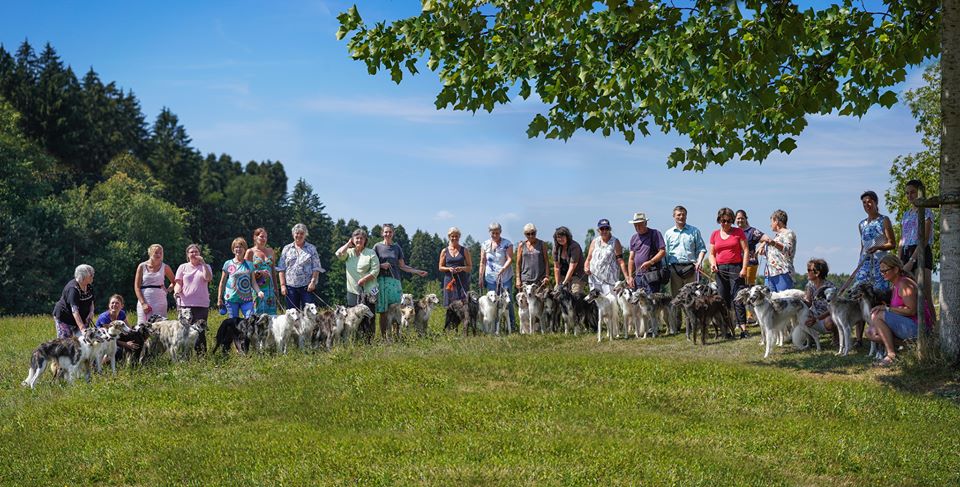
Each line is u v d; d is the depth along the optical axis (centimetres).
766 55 1096
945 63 1224
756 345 1504
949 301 1202
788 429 983
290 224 10188
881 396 1098
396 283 1650
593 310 1759
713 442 934
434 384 1209
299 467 836
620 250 1744
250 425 1036
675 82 1230
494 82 1298
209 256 7844
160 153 9494
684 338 1633
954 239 1205
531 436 927
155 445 959
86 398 1187
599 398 1111
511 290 1823
